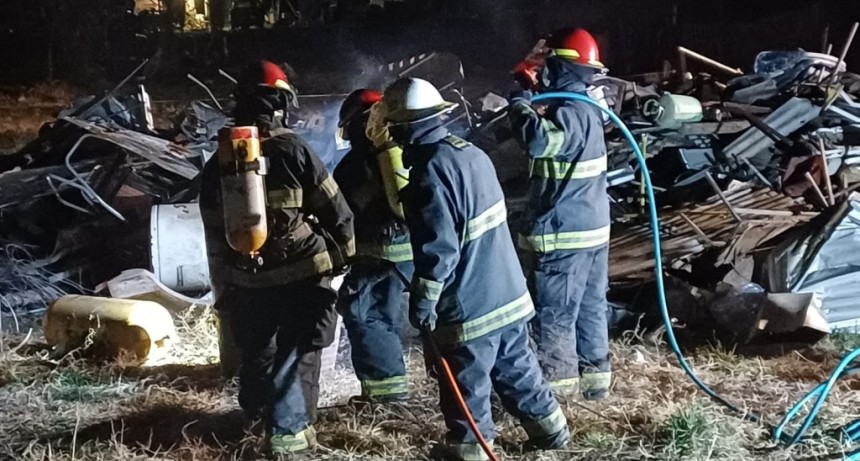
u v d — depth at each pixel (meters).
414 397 5.53
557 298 5.20
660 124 7.53
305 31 23.86
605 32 20.48
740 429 4.98
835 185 7.88
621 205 7.66
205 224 4.80
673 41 19.47
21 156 9.35
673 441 4.81
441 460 4.62
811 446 4.84
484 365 4.41
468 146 4.37
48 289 7.66
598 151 5.21
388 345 5.34
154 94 17.80
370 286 5.27
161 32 22.98
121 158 8.64
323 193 4.64
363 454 4.82
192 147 9.44
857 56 17.08
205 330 6.90
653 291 7.08
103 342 6.28
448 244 4.16
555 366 5.27
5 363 6.26
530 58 5.62
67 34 21.69
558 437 4.71
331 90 17.72
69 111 10.16
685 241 7.23
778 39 18.27
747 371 6.04
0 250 7.96
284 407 4.72
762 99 8.55
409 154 4.33
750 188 7.63
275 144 4.61
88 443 4.99
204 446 4.91
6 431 5.20
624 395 5.58
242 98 4.66
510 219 7.21
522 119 4.93
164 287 7.10
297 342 4.68
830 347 6.53
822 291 6.91
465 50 22.19
